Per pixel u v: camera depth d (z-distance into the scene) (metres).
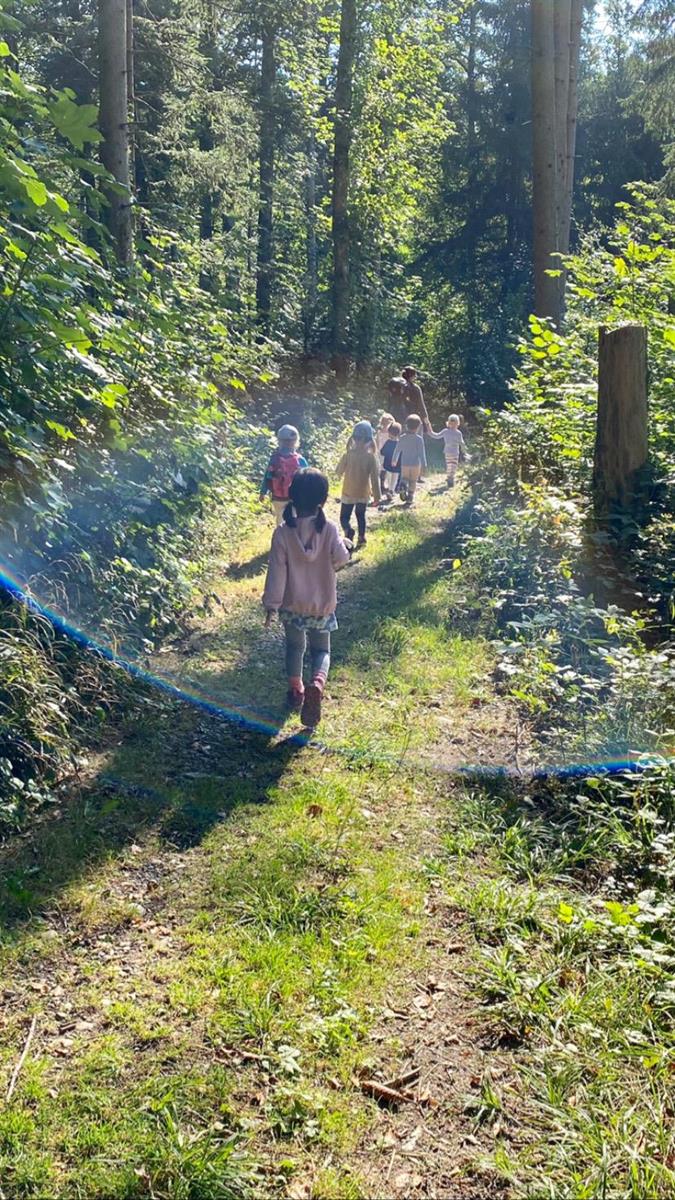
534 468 9.96
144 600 7.06
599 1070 3.08
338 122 24.31
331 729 5.83
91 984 3.44
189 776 5.12
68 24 18.88
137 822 4.61
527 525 8.40
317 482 5.61
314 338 26.05
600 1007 3.34
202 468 9.32
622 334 7.82
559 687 6.02
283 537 5.68
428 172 32.47
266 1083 2.99
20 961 3.55
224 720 5.93
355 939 3.72
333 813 4.75
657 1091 2.96
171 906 3.95
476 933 3.82
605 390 7.94
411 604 8.21
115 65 10.48
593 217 34.28
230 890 4.05
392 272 34.97
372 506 13.68
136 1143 2.73
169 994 3.37
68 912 3.88
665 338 8.80
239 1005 3.31
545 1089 3.01
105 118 10.57
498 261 35.94
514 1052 3.20
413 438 13.52
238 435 12.31
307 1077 3.03
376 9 24.95
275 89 25.28
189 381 9.20
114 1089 2.93
